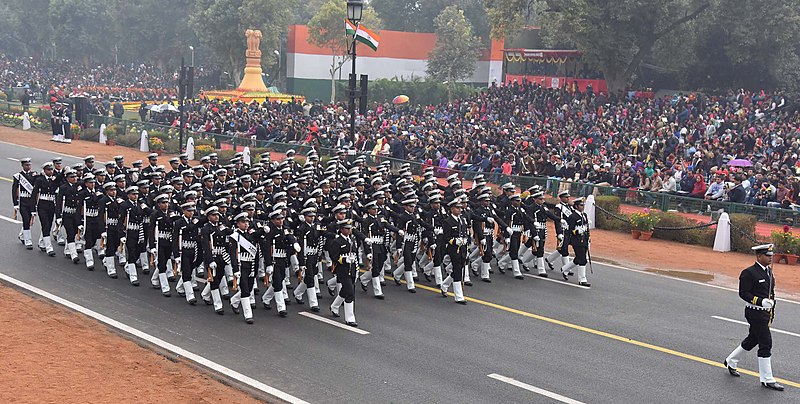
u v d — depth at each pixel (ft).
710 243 81.97
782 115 131.44
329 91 247.91
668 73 179.73
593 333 50.26
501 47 234.38
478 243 62.28
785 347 48.88
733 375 43.24
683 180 96.22
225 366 41.68
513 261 64.69
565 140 123.24
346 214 53.83
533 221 64.80
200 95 224.94
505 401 38.27
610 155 111.45
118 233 58.75
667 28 159.94
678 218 84.84
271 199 64.95
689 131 123.75
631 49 161.89
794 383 42.39
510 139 123.03
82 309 50.85
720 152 105.19
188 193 54.85
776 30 154.40
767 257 41.96
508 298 58.34
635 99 151.33
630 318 54.08
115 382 38.29
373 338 47.65
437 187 73.67
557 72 189.37
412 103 226.99
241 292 49.93
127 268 58.18
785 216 84.07
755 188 90.48
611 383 41.34
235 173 77.56
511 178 102.58
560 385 40.78
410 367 42.65
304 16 337.52
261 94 213.05
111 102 209.05
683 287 64.13
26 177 66.69
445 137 122.93
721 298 60.80
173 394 37.17
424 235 58.80
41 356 41.32
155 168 69.62
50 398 35.76
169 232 55.06
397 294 58.75
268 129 139.74
